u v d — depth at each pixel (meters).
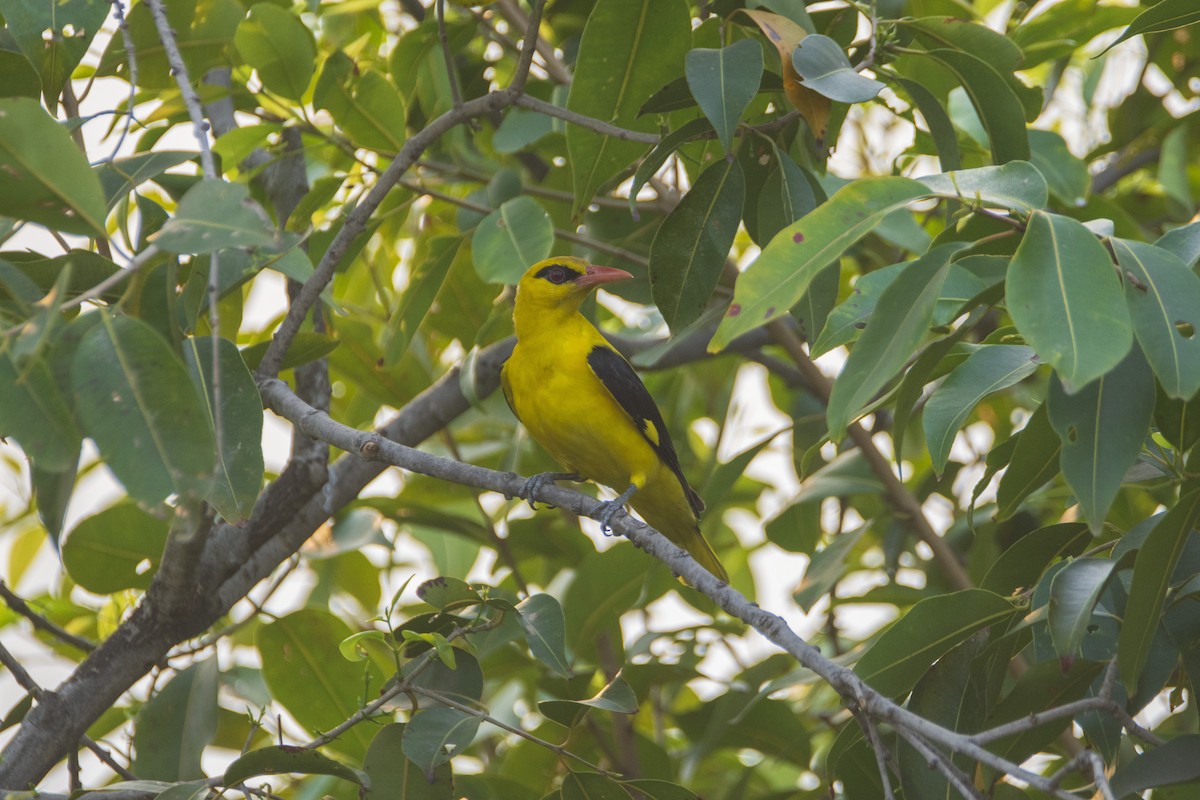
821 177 9.93
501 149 10.43
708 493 10.67
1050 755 9.58
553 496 7.46
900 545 11.18
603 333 11.42
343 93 9.66
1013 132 7.75
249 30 9.02
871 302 6.72
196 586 8.27
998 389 6.57
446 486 12.01
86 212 5.39
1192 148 13.21
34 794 6.50
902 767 6.36
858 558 12.95
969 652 6.48
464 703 7.21
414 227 12.66
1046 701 6.46
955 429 6.52
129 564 9.45
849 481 10.62
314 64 9.34
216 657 8.47
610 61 7.98
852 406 5.12
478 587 7.61
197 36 9.27
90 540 9.29
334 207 11.23
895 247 11.77
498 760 11.09
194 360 6.59
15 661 7.80
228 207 5.02
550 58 10.58
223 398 6.58
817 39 6.73
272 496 9.05
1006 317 8.98
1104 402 5.04
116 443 4.95
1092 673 6.39
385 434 10.02
